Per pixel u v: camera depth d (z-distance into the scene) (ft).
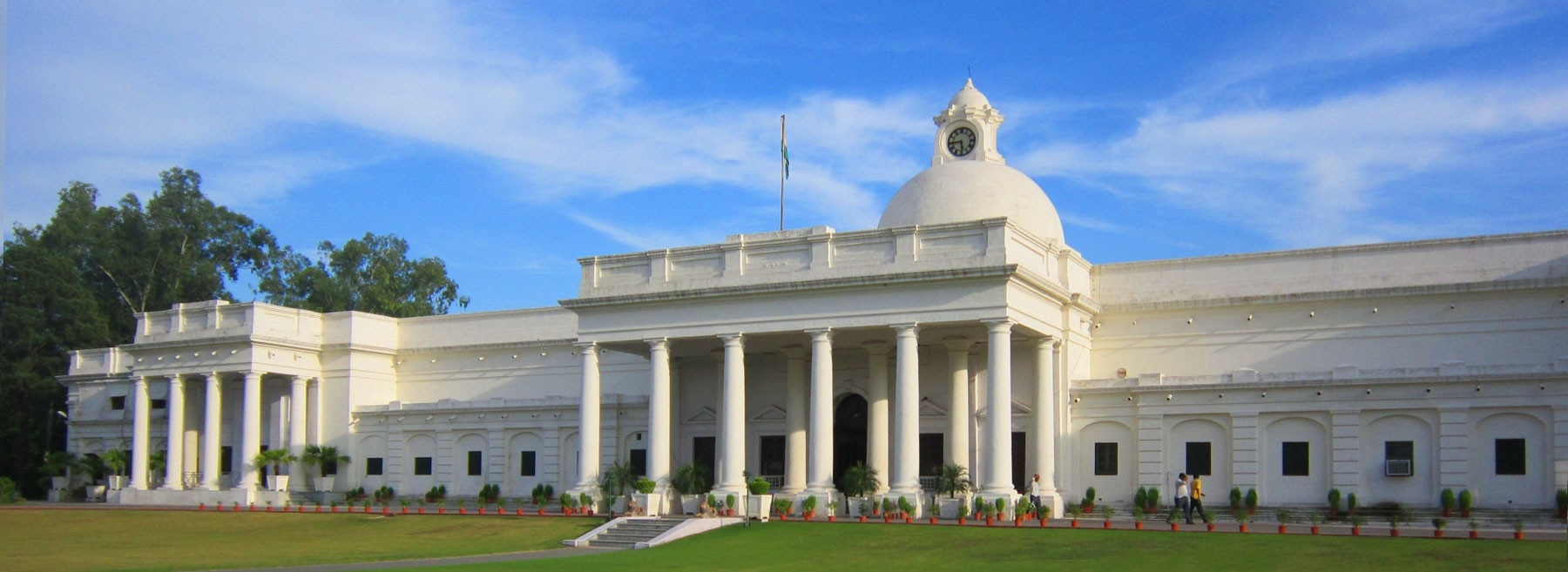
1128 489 196.85
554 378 268.62
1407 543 134.31
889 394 210.79
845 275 189.47
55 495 301.43
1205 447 192.54
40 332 339.98
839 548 151.94
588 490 209.87
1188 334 207.31
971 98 235.81
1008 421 180.14
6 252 340.59
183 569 144.87
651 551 157.89
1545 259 185.78
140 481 281.33
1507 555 124.88
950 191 215.51
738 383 198.08
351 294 396.98
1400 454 179.83
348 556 163.12
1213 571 123.75
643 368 252.83
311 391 279.69
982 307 181.68
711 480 226.38
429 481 265.13
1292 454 186.50
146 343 282.77
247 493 262.47
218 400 273.33
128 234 374.22
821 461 190.39
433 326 286.25
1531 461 171.63
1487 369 174.60
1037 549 142.41
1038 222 214.69
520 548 170.30
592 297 211.00
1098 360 213.66
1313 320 198.90
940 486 187.01
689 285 204.13
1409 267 195.21
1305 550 132.57
